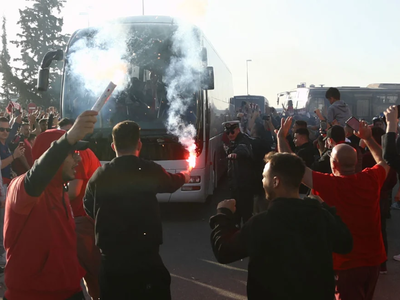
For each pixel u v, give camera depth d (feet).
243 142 23.02
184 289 17.88
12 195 9.20
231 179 23.25
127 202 10.56
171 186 11.29
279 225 8.34
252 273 8.44
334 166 12.46
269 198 9.14
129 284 10.36
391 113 12.53
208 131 30.96
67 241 9.82
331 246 8.66
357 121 13.29
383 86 86.48
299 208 8.46
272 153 9.21
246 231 8.50
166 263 21.15
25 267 9.40
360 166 19.89
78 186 13.46
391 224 29.04
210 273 19.75
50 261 9.47
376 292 17.58
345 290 11.91
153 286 10.47
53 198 9.76
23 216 9.40
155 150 27.99
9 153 26.32
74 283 9.78
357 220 11.61
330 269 8.44
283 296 8.16
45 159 8.34
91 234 13.65
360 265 11.71
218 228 9.03
